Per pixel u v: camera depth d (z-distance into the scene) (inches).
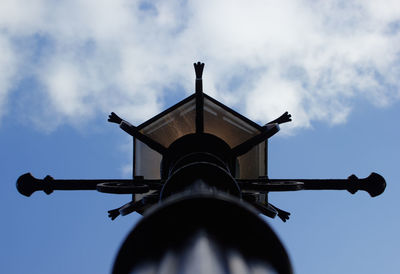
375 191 294.8
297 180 291.4
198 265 108.5
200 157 255.0
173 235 122.0
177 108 357.4
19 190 282.5
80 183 285.0
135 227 122.9
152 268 116.6
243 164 344.8
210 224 123.6
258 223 124.9
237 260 115.9
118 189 251.0
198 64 352.8
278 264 122.8
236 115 356.8
